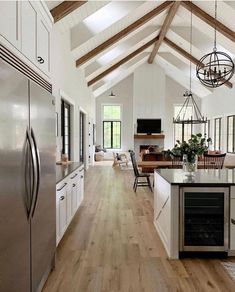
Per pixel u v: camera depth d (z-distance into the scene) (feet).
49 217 8.59
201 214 10.32
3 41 6.46
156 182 13.57
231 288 8.20
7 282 5.33
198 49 29.60
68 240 11.96
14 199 5.64
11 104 5.51
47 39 10.71
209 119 43.29
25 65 7.64
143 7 21.20
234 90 33.14
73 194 13.96
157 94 45.39
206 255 10.38
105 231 13.10
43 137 7.89
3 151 5.11
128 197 20.26
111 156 49.88
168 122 48.96
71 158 23.47
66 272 9.14
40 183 7.49
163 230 11.71
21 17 7.73
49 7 14.42
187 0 23.04
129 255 10.50
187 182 10.32
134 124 45.70
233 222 9.87
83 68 28.25
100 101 49.55
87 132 35.04
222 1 20.04
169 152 13.56
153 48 37.32
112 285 8.36
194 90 45.98
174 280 8.66
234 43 24.40
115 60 30.94
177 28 29.76
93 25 20.65
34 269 7.01
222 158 20.15
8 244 5.36
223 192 10.24
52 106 9.05
